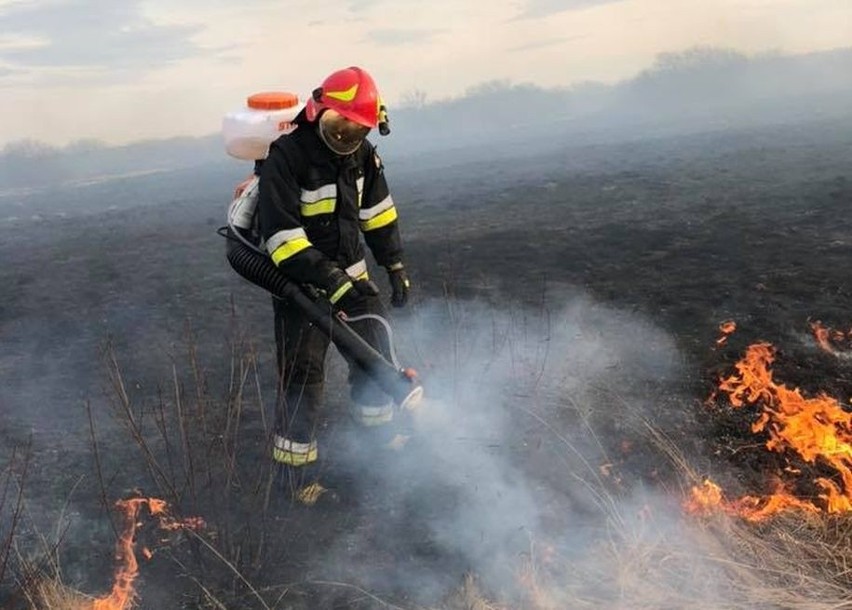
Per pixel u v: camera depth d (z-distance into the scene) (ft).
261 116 9.52
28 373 14.57
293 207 8.96
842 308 14.90
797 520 8.50
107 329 17.44
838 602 7.24
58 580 7.97
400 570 8.27
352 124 8.89
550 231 25.43
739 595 7.44
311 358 9.72
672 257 20.22
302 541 8.82
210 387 13.24
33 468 10.55
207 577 8.21
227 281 21.95
